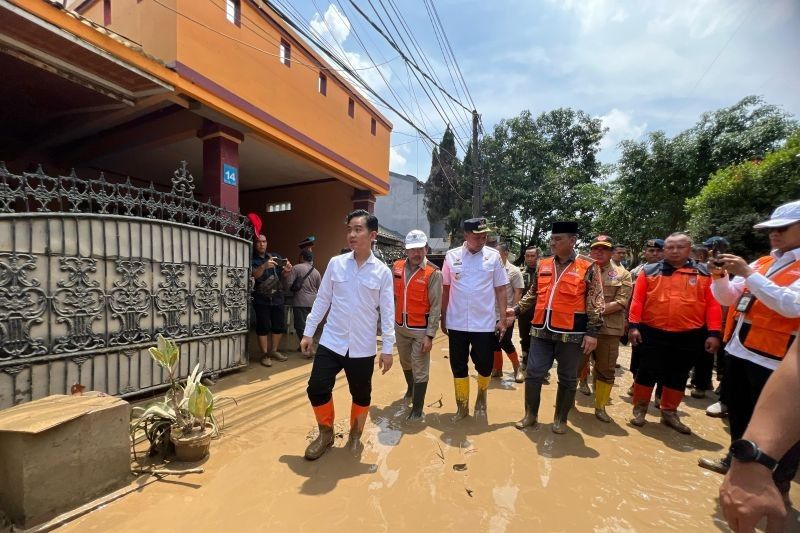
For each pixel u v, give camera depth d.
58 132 6.82
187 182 4.46
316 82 7.46
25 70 4.43
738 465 1.06
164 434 2.93
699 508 2.52
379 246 10.85
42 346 3.11
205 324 4.63
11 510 2.12
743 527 1.03
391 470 2.88
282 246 10.83
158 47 4.86
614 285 4.14
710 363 4.82
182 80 4.79
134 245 3.80
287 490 2.59
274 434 3.44
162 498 2.46
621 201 13.72
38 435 2.14
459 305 3.90
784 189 8.09
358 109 9.00
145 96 4.96
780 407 1.06
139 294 3.85
